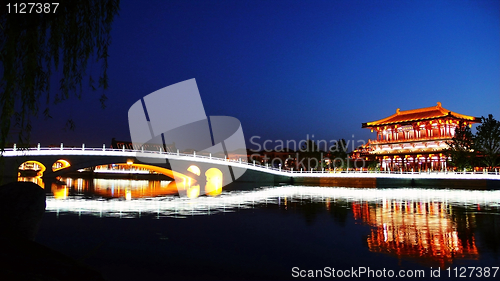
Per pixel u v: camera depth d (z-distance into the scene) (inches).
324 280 525.3
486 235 807.1
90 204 1419.8
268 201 1603.1
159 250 690.8
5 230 380.8
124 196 1806.1
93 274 340.5
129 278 530.6
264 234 834.2
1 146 404.2
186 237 803.4
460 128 3056.1
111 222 985.5
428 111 3565.5
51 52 446.9
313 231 871.1
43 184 2410.2
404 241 756.0
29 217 398.0
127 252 674.8
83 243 741.3
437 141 3351.4
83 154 2544.3
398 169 3499.0
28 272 305.7
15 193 402.3
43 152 2417.6
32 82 425.1
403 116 3742.6
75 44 448.8
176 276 543.5
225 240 774.5
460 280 515.2
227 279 527.8
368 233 840.9
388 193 2091.5
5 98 401.4
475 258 621.9
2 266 305.9
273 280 529.0
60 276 319.9
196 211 1234.0
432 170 3142.2
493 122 2753.4
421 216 1106.7
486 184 2444.6
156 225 946.7
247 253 669.9
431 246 708.7
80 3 454.6
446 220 1023.6
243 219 1053.8
